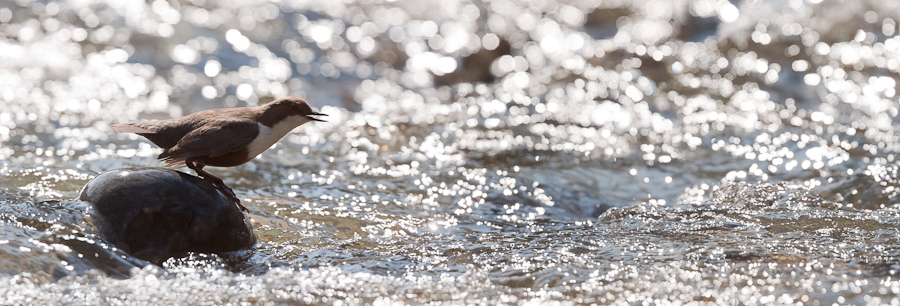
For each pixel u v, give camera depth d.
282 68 42.41
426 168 25.62
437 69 43.84
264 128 16.36
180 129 15.88
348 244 17.16
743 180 24.88
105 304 12.91
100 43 41.19
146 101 34.47
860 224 17.83
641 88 36.78
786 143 28.42
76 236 14.72
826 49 39.06
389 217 19.62
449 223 19.44
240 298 13.54
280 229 17.94
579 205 22.55
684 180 25.19
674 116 32.94
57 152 25.22
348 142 29.31
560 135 30.42
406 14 55.59
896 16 40.25
